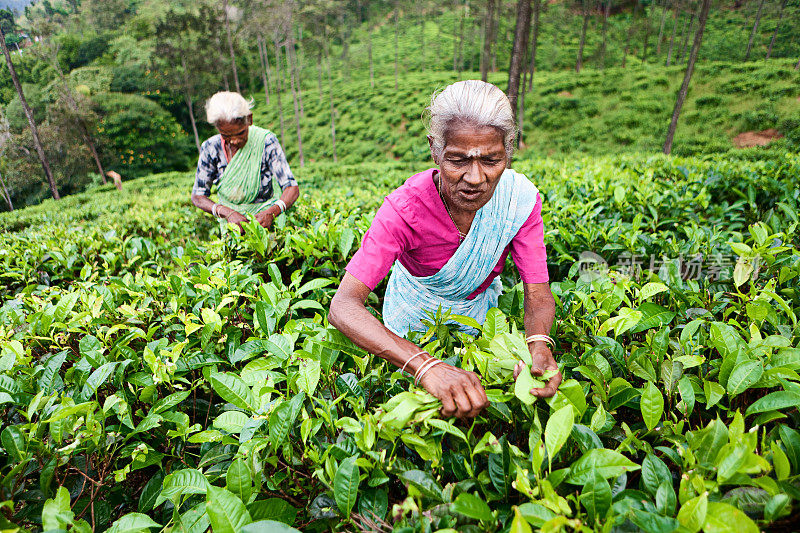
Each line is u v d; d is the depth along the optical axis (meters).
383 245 1.44
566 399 1.14
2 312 2.14
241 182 3.19
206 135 52.25
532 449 1.09
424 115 1.29
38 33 36.81
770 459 1.04
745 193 4.43
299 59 54.19
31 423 1.32
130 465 1.49
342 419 1.16
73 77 47.34
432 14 60.66
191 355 1.64
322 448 1.20
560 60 45.16
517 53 8.24
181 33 44.62
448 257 1.59
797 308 1.73
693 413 1.37
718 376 1.29
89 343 1.64
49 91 39.75
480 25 44.00
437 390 1.13
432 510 0.98
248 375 1.42
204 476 1.18
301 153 35.91
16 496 1.26
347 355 1.54
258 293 2.09
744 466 0.92
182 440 1.46
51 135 33.84
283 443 1.18
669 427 1.16
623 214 3.79
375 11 65.81
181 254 2.73
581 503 0.96
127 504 1.51
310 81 55.22
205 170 3.28
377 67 52.97
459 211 1.45
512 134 1.24
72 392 1.52
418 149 31.95
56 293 2.22
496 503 1.08
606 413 1.17
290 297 1.96
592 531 0.84
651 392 1.16
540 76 39.16
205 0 47.59
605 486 0.91
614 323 1.48
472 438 1.16
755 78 28.92
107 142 41.50
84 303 2.08
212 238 3.36
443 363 1.19
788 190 3.90
